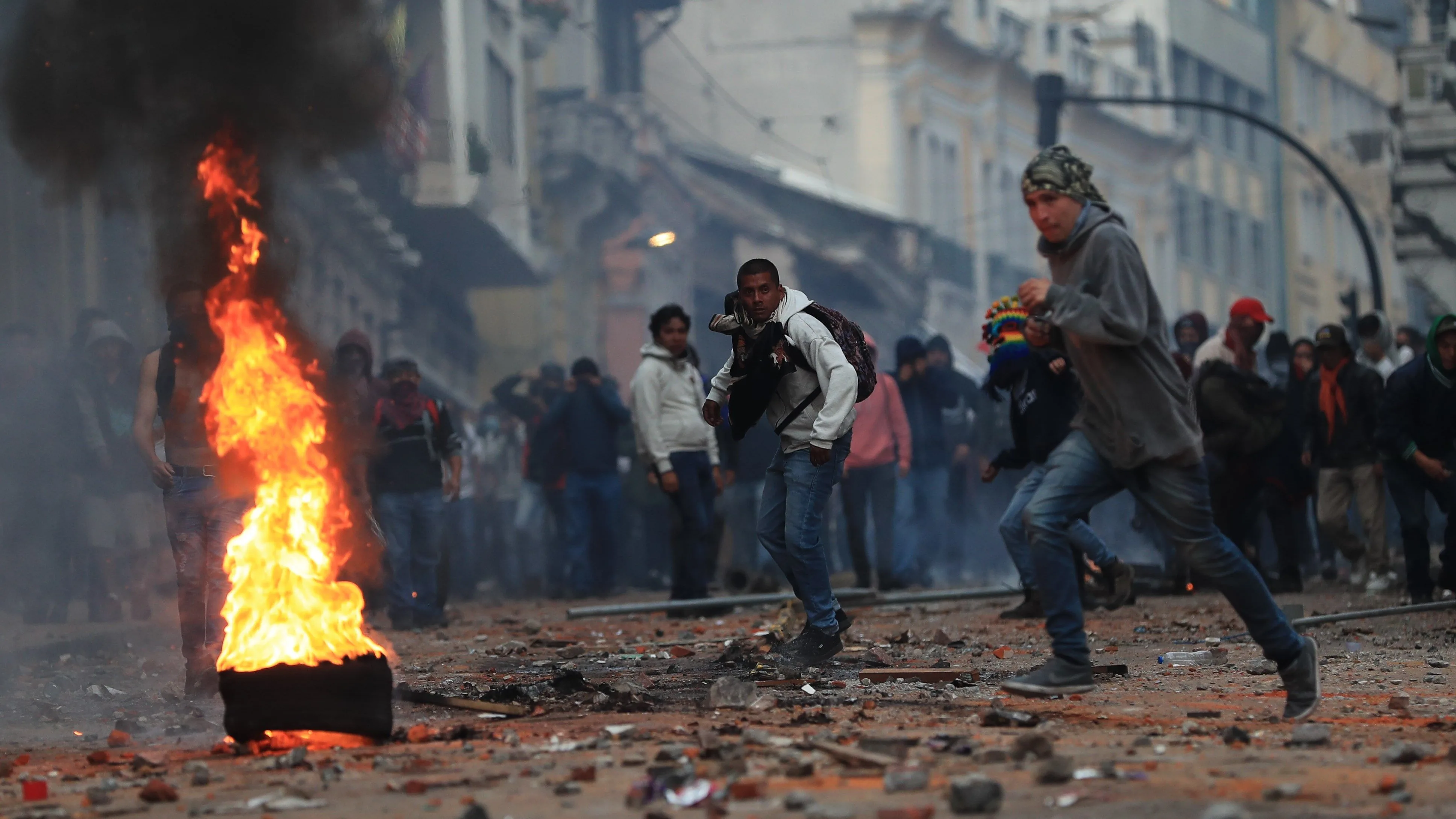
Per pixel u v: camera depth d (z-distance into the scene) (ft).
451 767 22.59
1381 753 22.08
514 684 33.86
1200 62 337.93
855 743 23.52
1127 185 312.91
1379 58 398.42
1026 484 50.72
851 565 95.09
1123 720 26.04
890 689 31.65
